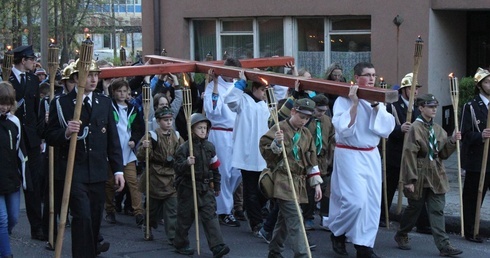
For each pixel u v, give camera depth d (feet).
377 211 26.99
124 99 32.50
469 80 47.55
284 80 27.73
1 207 23.94
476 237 30.37
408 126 28.48
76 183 23.97
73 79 24.45
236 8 57.72
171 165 29.63
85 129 24.18
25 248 28.76
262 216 31.09
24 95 30.04
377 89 24.91
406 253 28.58
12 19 92.32
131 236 31.07
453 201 35.53
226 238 30.60
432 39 49.32
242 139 30.73
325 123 31.27
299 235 24.34
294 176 24.97
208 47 60.95
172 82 34.88
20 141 24.47
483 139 29.50
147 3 62.59
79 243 23.99
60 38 93.25
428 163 27.94
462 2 47.91
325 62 54.75
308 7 54.08
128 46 140.36
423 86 49.44
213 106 32.30
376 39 51.16
